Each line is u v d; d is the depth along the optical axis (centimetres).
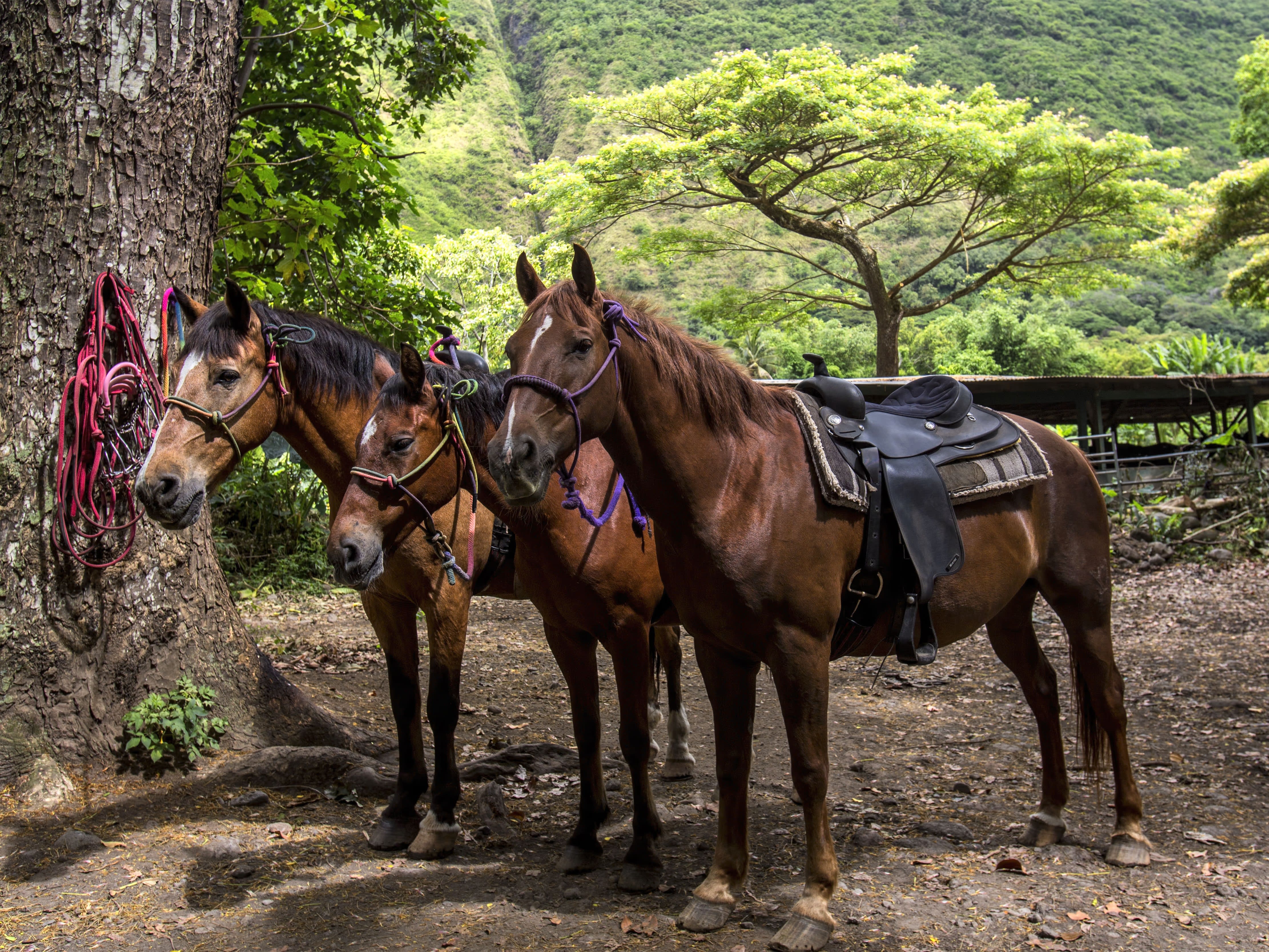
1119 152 2239
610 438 265
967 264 2628
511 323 3341
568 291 253
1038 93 9669
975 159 2169
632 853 302
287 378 335
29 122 382
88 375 384
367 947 262
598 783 322
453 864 321
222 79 434
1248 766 426
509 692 600
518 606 927
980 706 558
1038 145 2234
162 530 409
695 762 442
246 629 445
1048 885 297
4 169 381
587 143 8856
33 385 380
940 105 2297
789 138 2078
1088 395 1519
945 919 273
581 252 249
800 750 260
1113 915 274
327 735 434
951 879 302
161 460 303
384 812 342
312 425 341
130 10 396
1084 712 335
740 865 279
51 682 377
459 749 471
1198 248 2431
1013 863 310
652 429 260
